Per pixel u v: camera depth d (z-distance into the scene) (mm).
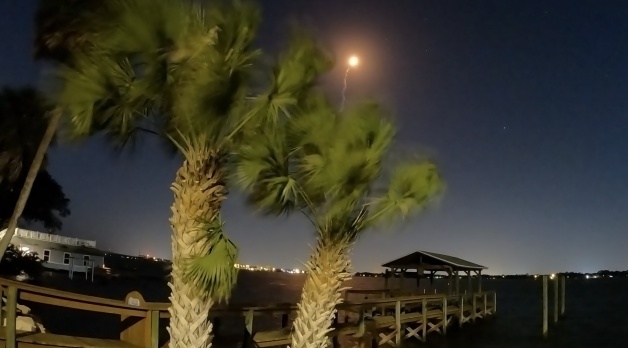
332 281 6820
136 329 8852
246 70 5625
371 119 6676
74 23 6812
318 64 6465
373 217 6992
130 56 5391
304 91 6477
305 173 6723
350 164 6504
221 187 5605
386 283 35688
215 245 5395
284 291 80000
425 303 26297
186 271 5406
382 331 22203
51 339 8016
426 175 6961
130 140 5941
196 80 5363
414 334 25406
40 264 32219
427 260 33562
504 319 45469
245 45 5535
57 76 5359
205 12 5406
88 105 5355
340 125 6637
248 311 11477
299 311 6938
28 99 13250
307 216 6992
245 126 5973
